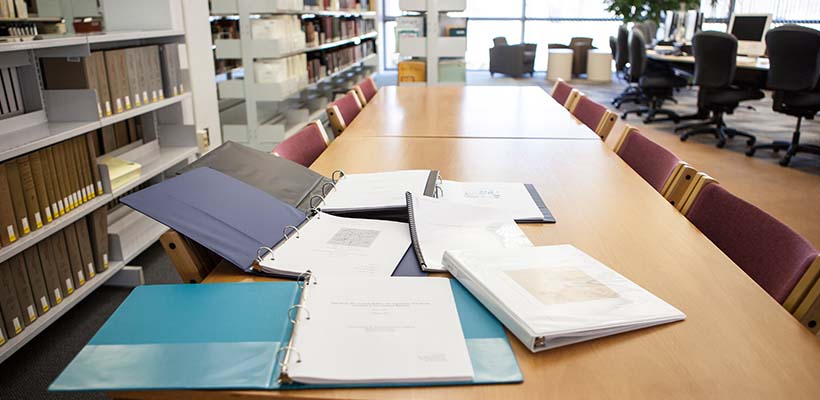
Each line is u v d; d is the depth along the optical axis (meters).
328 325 0.86
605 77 10.22
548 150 2.16
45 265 2.19
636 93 7.58
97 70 2.48
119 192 2.59
